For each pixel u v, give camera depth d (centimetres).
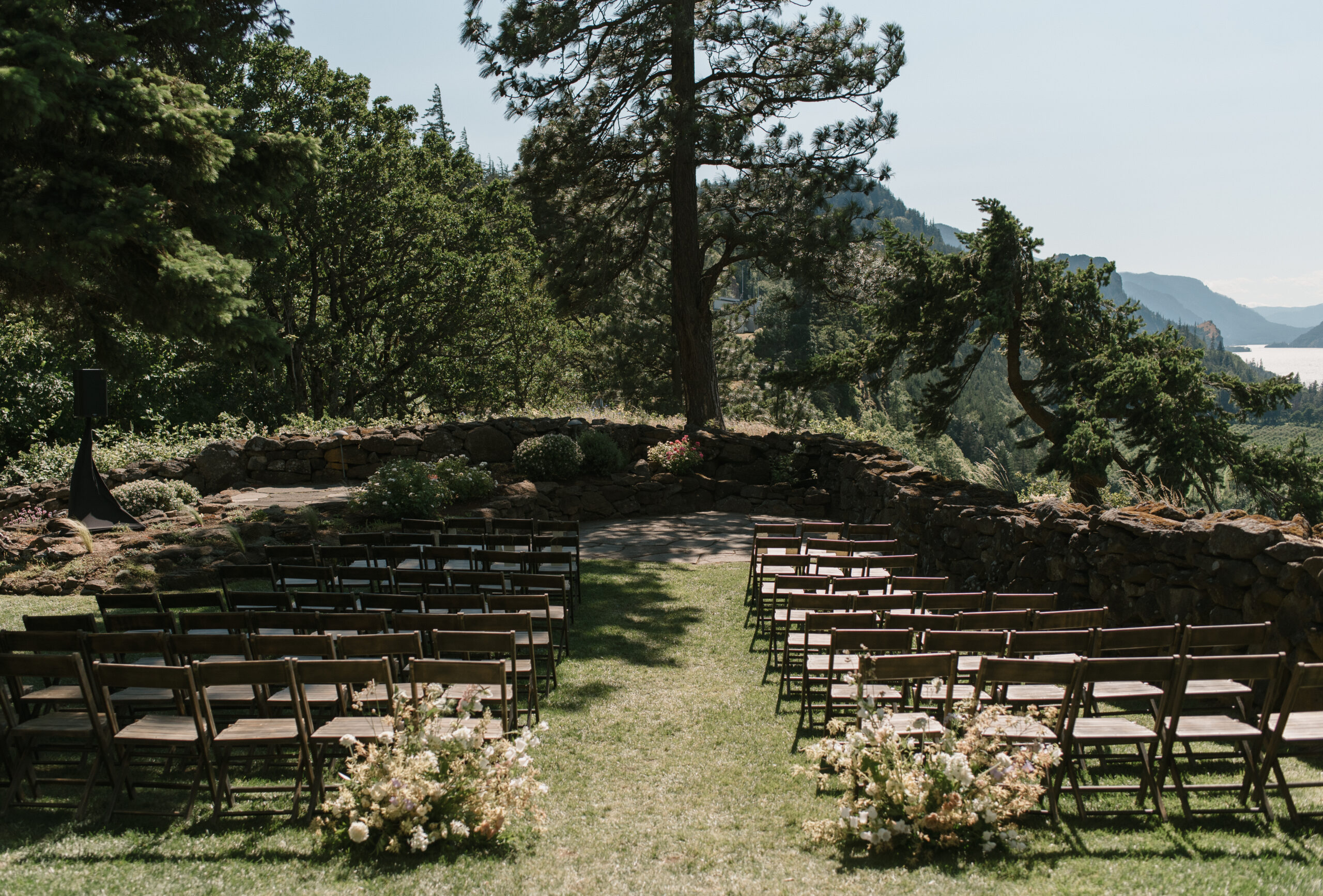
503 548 880
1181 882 325
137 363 632
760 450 1591
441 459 1357
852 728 411
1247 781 388
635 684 615
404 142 2675
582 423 1557
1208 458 1262
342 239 2423
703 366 1864
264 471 1397
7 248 490
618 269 1933
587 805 417
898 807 373
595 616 816
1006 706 412
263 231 602
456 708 461
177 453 1470
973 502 925
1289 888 316
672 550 1184
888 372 1698
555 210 1908
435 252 2622
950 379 1612
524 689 596
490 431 1494
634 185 1873
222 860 355
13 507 1138
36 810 410
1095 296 1482
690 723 532
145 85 514
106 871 341
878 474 1191
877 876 342
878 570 795
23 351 1775
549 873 348
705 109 1645
